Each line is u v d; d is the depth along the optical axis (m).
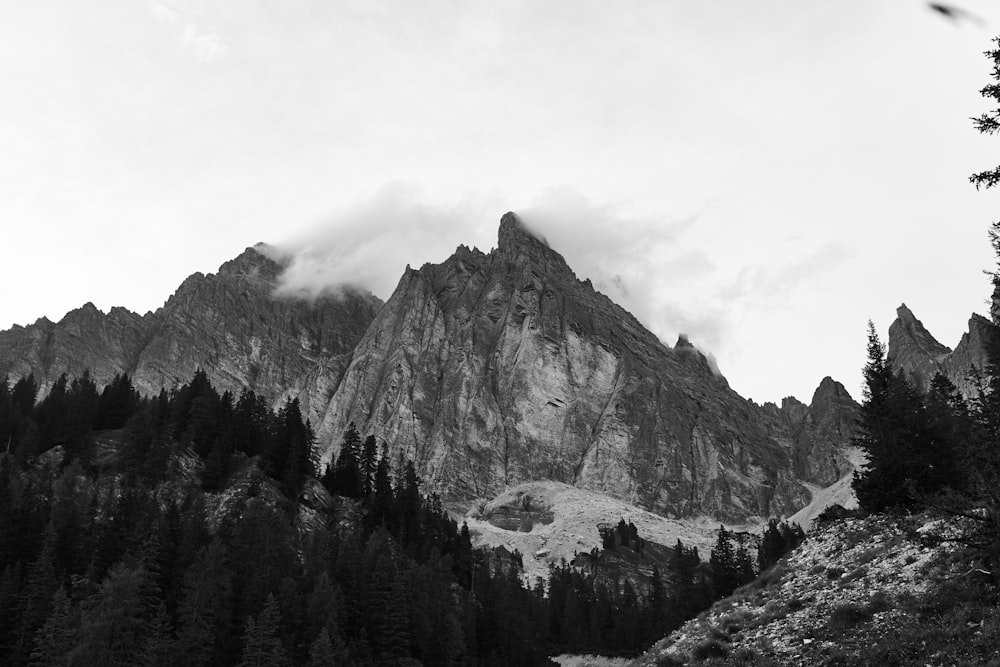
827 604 35.16
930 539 31.39
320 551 124.31
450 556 156.25
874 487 52.22
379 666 105.44
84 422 161.12
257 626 89.06
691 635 39.91
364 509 166.62
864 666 28.16
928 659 26.50
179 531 116.31
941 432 52.19
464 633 128.88
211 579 94.62
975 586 29.16
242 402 179.50
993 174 28.11
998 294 29.73
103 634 81.06
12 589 97.69
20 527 112.38
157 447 146.75
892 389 56.75
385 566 118.50
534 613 166.25
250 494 144.25
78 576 98.81
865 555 38.84
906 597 31.81
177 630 95.94
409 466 193.88
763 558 150.12
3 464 136.88
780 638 33.84
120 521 115.00
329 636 98.94
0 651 92.06
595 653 156.00
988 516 29.08
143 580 88.31
